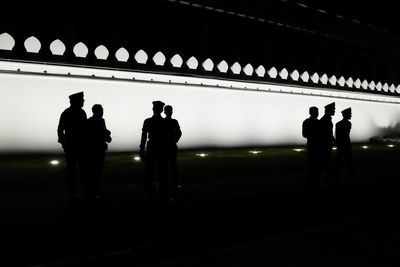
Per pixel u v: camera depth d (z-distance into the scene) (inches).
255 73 658.2
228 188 265.1
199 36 628.7
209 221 214.2
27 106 472.7
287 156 517.7
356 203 281.6
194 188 264.7
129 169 365.1
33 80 476.4
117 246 170.6
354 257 156.9
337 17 751.7
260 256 159.0
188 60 585.9
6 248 156.5
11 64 440.8
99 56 507.8
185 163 425.1
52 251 162.2
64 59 468.4
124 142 545.6
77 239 173.3
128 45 554.3
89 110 518.6
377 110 903.7
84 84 513.7
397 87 935.7
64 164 409.1
